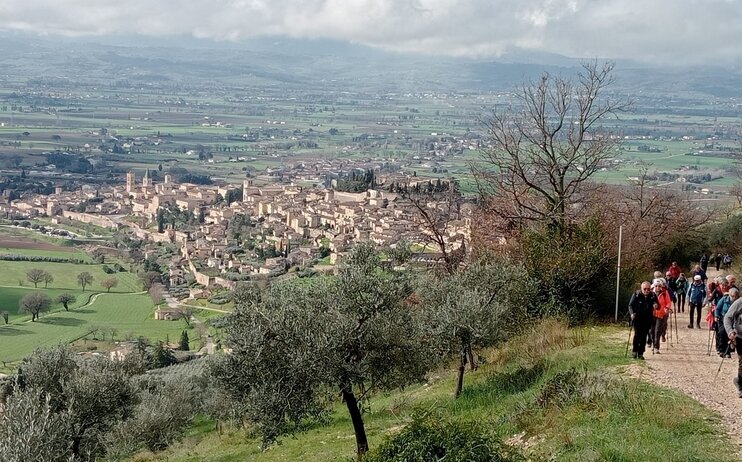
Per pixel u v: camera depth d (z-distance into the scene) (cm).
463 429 1197
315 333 1791
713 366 1917
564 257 2883
